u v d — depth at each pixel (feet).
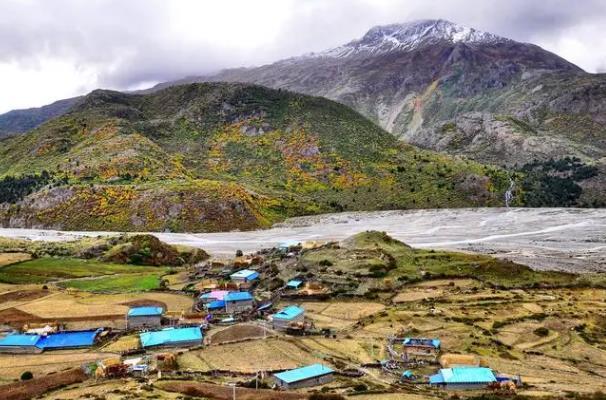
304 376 265.34
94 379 273.95
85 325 376.07
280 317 371.56
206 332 360.48
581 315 406.41
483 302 442.91
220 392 247.29
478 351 328.29
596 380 288.10
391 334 358.84
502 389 262.88
